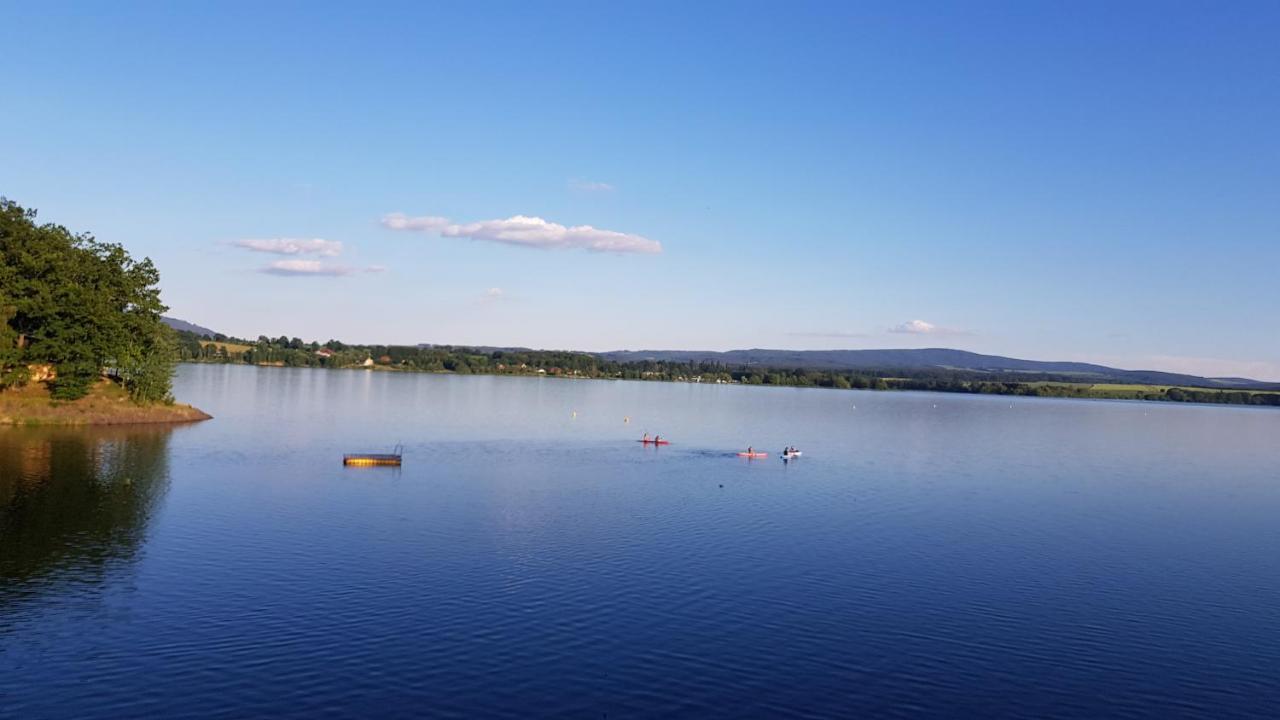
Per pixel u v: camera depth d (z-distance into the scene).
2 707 34.53
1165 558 66.25
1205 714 38.38
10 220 118.88
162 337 138.25
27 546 56.72
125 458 93.75
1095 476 117.44
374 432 136.12
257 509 70.88
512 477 94.69
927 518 78.94
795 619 48.16
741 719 35.81
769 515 77.31
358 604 47.75
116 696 35.78
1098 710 38.31
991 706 38.19
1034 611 51.47
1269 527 81.44
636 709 36.25
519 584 52.47
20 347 119.69
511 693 37.25
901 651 44.06
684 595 51.62
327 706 35.41
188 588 49.53
